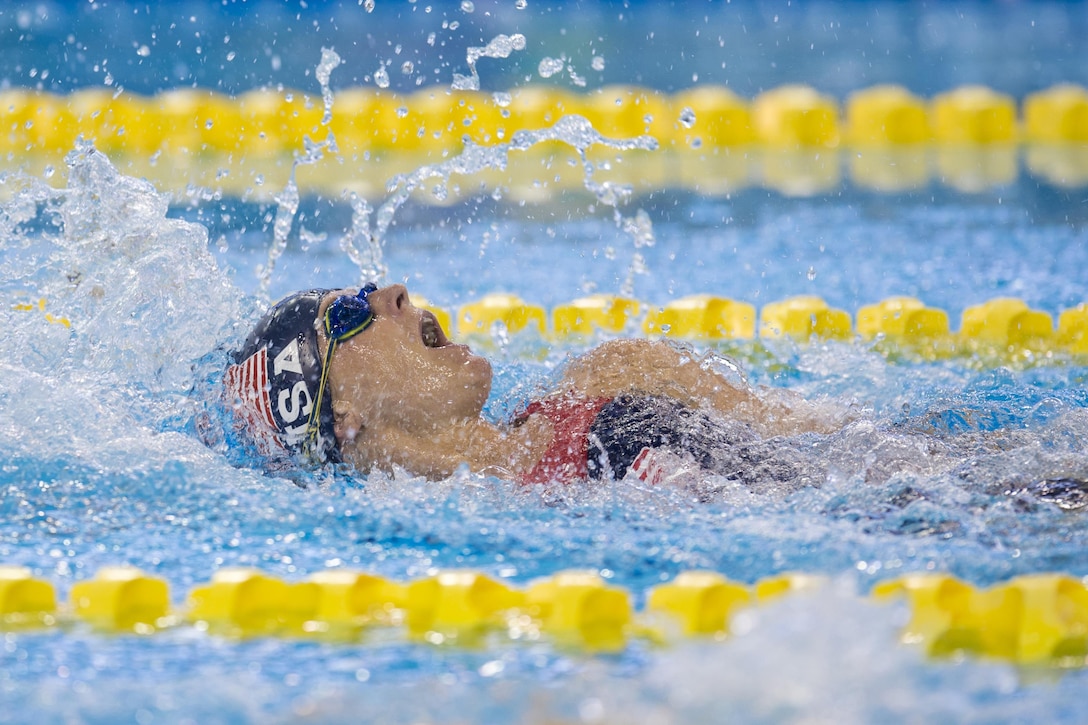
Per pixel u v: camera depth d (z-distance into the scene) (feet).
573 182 90.12
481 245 71.87
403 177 49.24
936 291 60.18
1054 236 71.10
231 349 33.63
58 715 17.79
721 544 25.72
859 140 104.53
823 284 62.44
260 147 97.91
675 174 93.40
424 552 26.22
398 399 31.14
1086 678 18.60
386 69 124.47
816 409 34.30
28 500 29.04
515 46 48.55
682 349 35.29
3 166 82.94
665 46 149.18
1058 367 47.65
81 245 36.99
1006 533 25.63
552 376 35.78
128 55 132.26
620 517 28.40
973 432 33.01
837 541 25.40
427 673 19.30
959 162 94.68
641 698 17.95
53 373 35.06
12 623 21.77
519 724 17.24
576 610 21.38
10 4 159.74
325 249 68.08
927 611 20.77
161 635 21.22
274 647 20.63
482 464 31.01
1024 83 118.62
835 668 17.98
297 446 31.42
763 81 123.65
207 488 30.04
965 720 17.06
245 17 157.58
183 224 37.19
